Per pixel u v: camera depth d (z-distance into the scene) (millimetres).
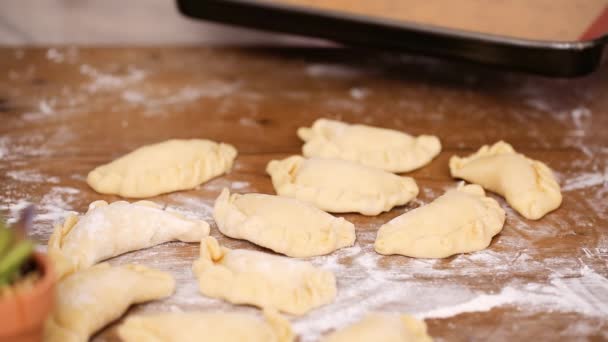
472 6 1106
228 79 1182
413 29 1058
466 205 946
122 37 1301
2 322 774
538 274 909
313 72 1199
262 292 875
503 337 858
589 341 855
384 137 1040
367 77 1188
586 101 1141
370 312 875
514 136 1079
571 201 986
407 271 911
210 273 887
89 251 904
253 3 1120
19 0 1275
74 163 1030
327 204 964
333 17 1087
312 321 867
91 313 850
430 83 1176
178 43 1295
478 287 896
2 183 1000
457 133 1084
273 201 947
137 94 1146
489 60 1042
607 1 1092
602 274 909
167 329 840
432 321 870
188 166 1000
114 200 985
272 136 1077
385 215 970
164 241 937
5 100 1128
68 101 1130
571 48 1006
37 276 793
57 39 1299
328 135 1056
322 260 920
